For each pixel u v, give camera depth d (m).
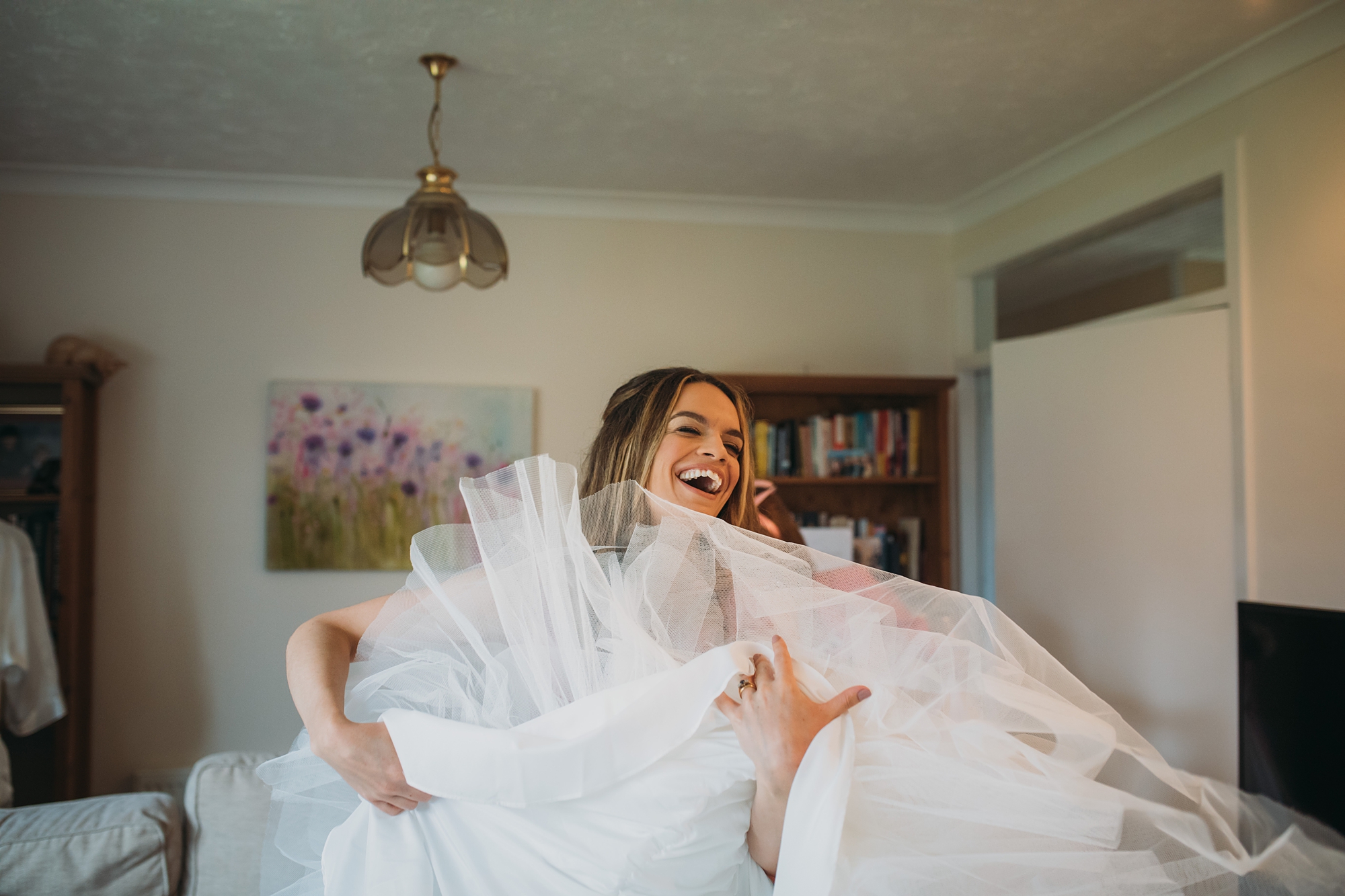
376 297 4.14
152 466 3.93
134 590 3.88
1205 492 3.00
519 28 2.64
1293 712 2.04
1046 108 3.25
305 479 4.00
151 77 2.98
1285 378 2.77
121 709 3.85
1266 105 2.84
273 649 3.97
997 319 4.58
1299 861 1.14
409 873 1.11
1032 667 1.21
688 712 1.11
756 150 3.69
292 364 4.06
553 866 1.08
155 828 2.10
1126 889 1.08
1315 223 2.67
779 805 1.08
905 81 3.02
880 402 4.48
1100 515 3.35
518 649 1.21
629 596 1.20
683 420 1.42
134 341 3.95
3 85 3.04
